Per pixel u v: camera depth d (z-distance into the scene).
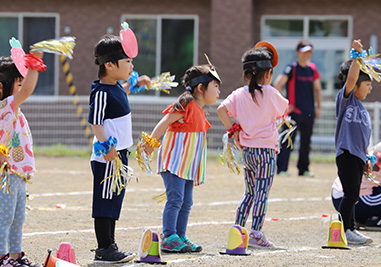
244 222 13.91
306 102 27.77
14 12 41.59
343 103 14.27
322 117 37.00
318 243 14.19
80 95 41.00
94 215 11.58
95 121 11.40
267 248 13.43
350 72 13.95
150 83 13.41
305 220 17.42
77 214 17.42
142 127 39.34
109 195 11.55
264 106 13.65
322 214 18.45
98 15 41.03
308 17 39.94
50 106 38.94
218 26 39.44
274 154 13.84
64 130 39.12
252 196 13.91
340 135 14.20
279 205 20.03
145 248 11.59
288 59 40.34
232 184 24.97
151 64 40.94
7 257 10.48
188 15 40.53
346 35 39.69
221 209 18.98
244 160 13.78
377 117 35.31
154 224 16.25
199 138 13.11
